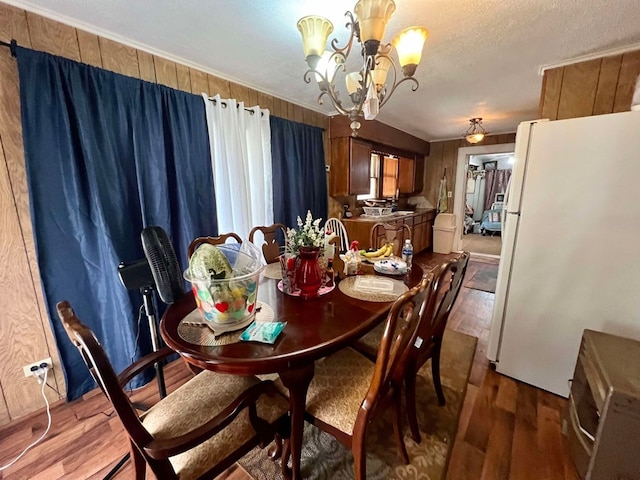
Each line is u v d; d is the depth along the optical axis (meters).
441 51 1.95
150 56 1.92
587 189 1.52
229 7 1.47
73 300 1.69
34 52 1.46
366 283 1.58
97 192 1.67
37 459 1.39
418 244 5.14
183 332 1.10
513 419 1.59
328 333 1.08
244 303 1.11
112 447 1.45
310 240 1.51
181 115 2.05
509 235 1.81
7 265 1.52
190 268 1.08
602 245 1.51
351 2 1.44
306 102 3.14
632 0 1.41
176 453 0.79
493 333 1.98
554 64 2.14
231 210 2.43
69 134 1.57
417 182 5.52
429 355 1.50
